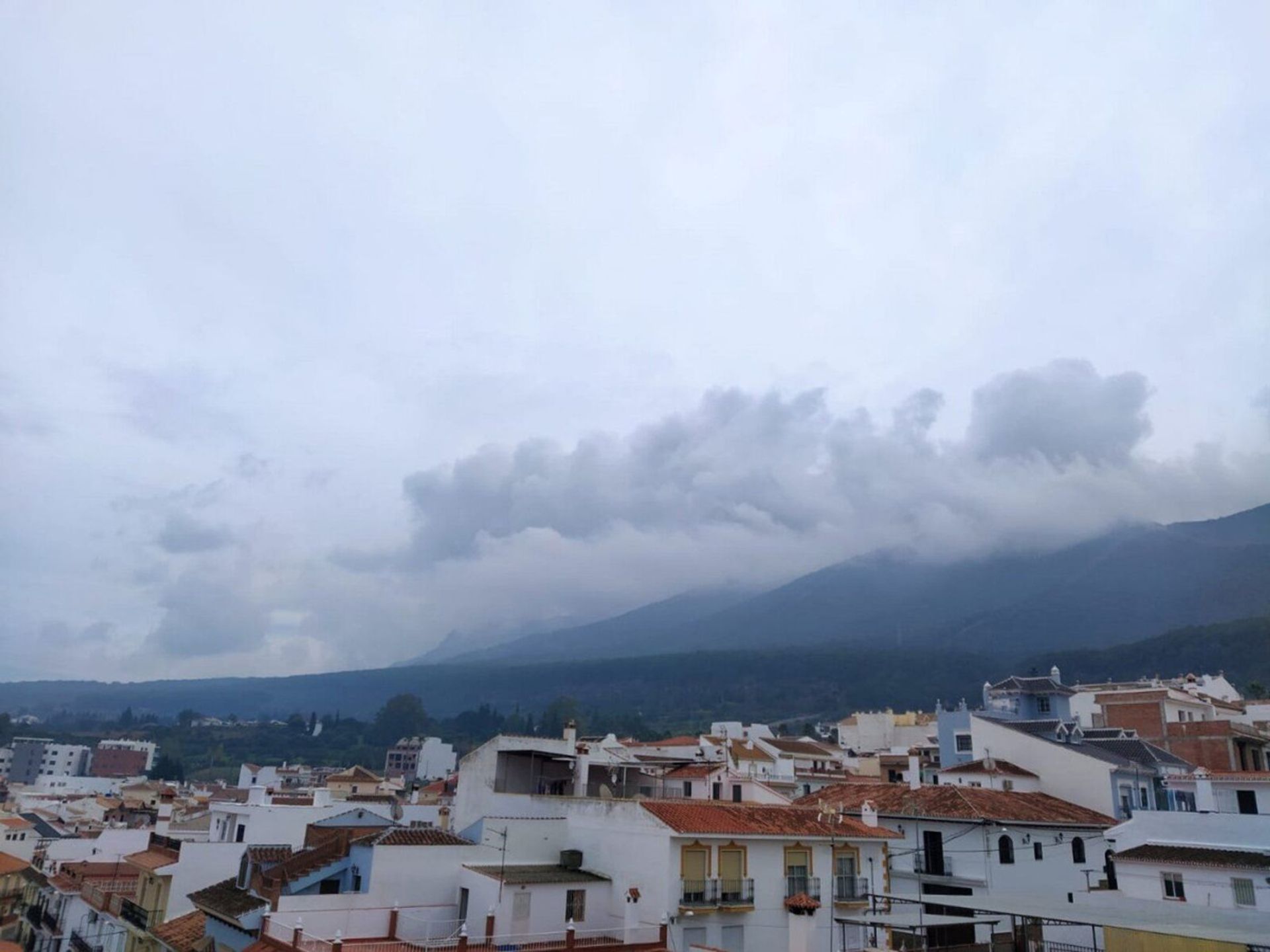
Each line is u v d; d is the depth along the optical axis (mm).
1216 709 93875
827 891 40594
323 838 43250
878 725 132875
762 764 92562
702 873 37344
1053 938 43750
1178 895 39938
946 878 48062
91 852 70062
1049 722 67188
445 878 37875
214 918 38875
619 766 60219
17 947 53969
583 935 34750
